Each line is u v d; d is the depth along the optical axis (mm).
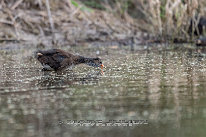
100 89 13609
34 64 19031
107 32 28203
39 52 17484
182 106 11492
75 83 14625
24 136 9469
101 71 16938
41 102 12094
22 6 27516
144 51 23500
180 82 14469
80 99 12375
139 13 31266
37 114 10977
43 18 27359
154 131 9773
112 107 11492
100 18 29109
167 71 16562
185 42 27953
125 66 17984
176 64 18188
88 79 15320
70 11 28609
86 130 9992
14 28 26297
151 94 12836
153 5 27562
